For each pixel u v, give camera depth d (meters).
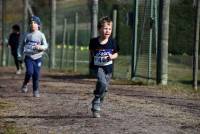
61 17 78.94
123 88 35.31
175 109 26.41
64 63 59.00
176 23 39.03
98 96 23.83
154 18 38.62
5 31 70.06
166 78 37.53
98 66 23.42
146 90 34.22
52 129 21.69
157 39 37.62
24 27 61.50
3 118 24.41
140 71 40.12
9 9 95.69
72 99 30.08
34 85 31.75
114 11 43.66
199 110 26.20
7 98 31.23
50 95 32.19
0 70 58.00
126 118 23.73
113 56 23.41
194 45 34.44
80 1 84.19
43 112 25.84
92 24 46.09
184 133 20.53
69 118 24.02
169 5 37.25
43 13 75.31
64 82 40.44
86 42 66.31
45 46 31.97
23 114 25.39
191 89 35.00
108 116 24.28
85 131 21.08
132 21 40.69
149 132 20.66
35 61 31.97
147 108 26.59
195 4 35.03
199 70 42.72
